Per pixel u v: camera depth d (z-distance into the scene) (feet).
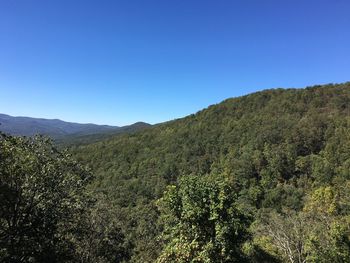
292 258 62.23
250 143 280.51
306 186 218.38
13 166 37.04
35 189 39.96
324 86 383.24
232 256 41.81
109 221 76.07
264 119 327.06
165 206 46.03
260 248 62.95
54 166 42.98
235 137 304.30
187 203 42.86
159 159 285.02
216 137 317.83
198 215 41.63
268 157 250.78
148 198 213.87
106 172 271.08
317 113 318.65
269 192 213.05
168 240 46.60
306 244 60.39
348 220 67.26
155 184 232.94
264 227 75.41
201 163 270.26
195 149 299.58
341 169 208.64
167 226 44.78
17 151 38.09
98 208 73.41
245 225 44.34
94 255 67.92
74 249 49.19
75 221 48.06
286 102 358.02
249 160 254.06
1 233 37.17
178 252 36.06
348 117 286.66
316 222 72.49
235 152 274.77
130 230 119.75
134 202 203.82
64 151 46.14
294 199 192.54
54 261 41.04
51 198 41.52
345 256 49.65
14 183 38.27
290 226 70.23
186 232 42.27
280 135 279.28
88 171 47.91
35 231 39.52
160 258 36.50
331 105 334.85
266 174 237.45
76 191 45.14
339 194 142.00
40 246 39.42
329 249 52.24
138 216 146.51
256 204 208.33
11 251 35.76
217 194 43.19
